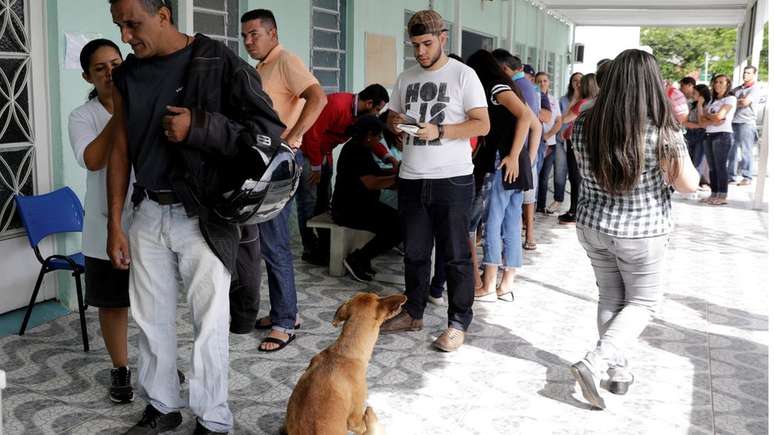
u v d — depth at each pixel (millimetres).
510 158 4707
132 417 3301
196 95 2697
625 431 3303
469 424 3334
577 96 8117
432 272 5266
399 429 3266
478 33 12461
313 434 2627
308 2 7152
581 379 3404
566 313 4965
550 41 18375
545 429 3305
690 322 4875
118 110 2863
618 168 3211
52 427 3189
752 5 15078
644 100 3160
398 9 9180
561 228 8055
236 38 6266
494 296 5203
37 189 4473
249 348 4141
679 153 3168
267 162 2631
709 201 10133
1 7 4156
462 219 4066
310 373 2766
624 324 3438
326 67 7680
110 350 3395
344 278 5676
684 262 6652
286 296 4160
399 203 4191
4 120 4242
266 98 2732
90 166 3105
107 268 3270
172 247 2850
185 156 2646
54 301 4621
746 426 3375
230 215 2678
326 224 5676
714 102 10117
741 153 12281
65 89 4457
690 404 3590
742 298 5477
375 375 3838
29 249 4465
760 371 4023
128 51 4887
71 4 4422
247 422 3291
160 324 2980
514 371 3938
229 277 2922
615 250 3400
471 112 3910
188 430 3164
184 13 5266
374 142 5680
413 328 4484
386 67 8938
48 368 3777
